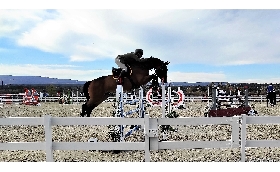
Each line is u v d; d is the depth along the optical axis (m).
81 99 28.97
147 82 8.39
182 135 8.97
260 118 5.49
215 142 5.51
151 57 8.31
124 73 8.08
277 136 8.81
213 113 12.23
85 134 9.64
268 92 21.06
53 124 5.37
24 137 9.29
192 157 6.42
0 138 9.14
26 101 24.38
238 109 12.20
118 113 6.92
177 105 13.67
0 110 19.28
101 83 8.90
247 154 6.68
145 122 5.36
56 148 5.45
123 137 6.88
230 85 20.38
